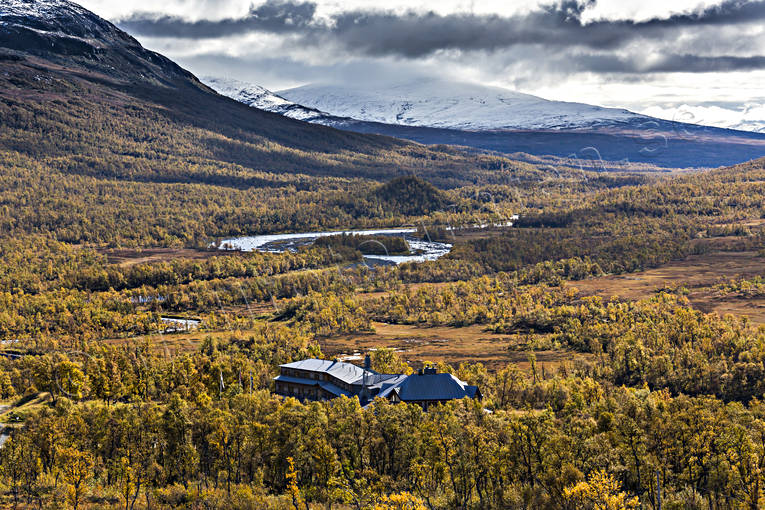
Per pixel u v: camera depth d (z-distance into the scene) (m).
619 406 126.62
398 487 104.69
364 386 154.25
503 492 99.88
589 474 99.00
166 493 107.00
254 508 100.75
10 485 111.25
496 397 157.88
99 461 118.75
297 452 110.19
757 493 96.81
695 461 104.12
